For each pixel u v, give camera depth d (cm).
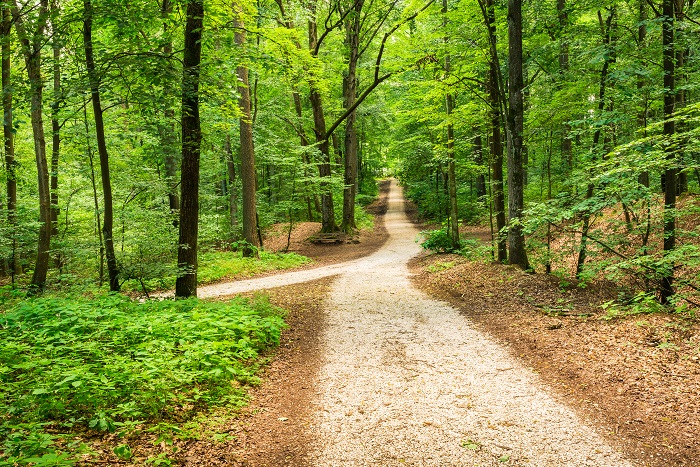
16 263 1614
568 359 618
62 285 1155
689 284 734
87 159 1432
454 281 1219
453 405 513
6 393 420
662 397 482
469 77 1295
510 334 764
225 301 1019
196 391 487
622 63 941
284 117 2312
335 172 2403
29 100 869
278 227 2789
